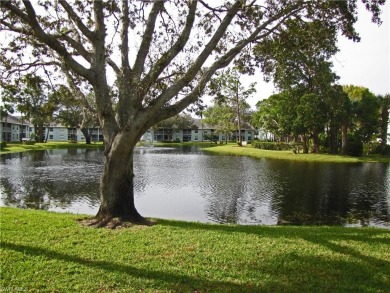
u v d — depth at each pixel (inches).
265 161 1403.8
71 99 426.9
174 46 342.6
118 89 363.3
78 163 1232.8
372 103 1678.2
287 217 506.3
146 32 353.4
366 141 1902.1
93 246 260.8
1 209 399.2
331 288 202.7
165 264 229.9
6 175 896.3
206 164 1264.8
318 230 345.7
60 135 3791.8
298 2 374.6
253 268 228.2
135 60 350.9
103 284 199.9
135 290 194.1
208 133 3969.0
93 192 662.5
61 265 222.7
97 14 341.7
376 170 1106.7
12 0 330.3
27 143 2492.6
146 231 307.0
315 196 659.4
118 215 340.5
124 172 343.3
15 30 340.5
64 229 303.4
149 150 2263.8
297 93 1481.3
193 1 343.0
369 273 225.1
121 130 336.2
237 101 2461.9
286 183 811.4
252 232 321.1
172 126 3681.1
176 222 360.5
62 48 314.2
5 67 395.2
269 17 390.9
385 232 341.4
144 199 622.2
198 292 193.6
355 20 388.8
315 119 1537.9
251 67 472.4
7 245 253.4
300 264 236.7
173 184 787.4
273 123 2010.3
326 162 1401.3
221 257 245.9
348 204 593.0
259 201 610.2
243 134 4003.4
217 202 599.8
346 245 283.7
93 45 344.2
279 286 203.0
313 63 477.4
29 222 323.3
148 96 343.6
